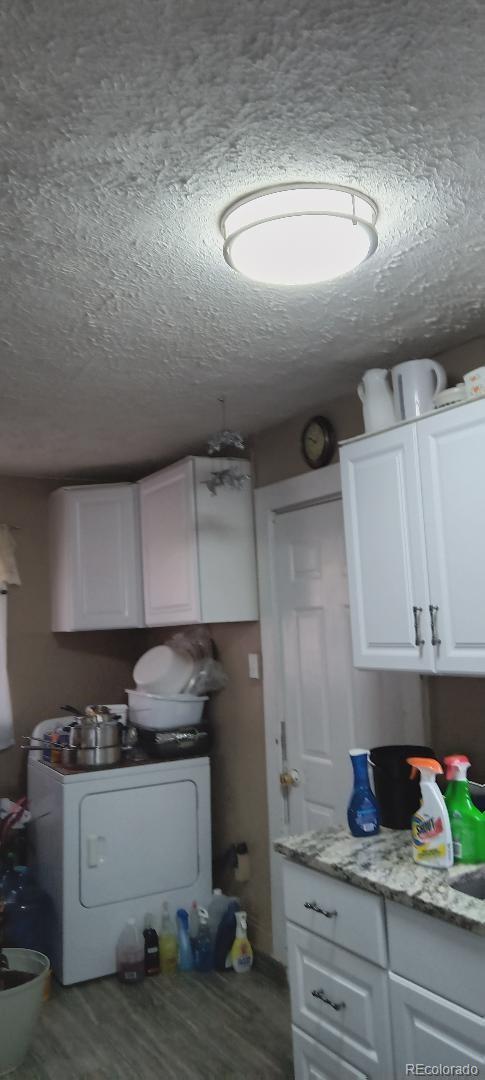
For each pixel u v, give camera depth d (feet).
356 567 7.45
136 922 10.30
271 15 3.54
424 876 5.95
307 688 9.70
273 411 9.73
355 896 6.16
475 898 5.43
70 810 10.08
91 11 3.47
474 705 7.42
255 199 4.88
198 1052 8.20
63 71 3.80
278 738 10.12
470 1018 5.13
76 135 4.26
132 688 13.67
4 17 3.47
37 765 11.32
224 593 10.50
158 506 11.43
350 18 3.59
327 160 4.59
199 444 11.28
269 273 5.47
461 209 5.14
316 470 9.48
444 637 6.47
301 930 6.77
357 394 8.96
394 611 6.97
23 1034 8.06
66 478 13.37
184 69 3.83
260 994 9.46
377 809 7.19
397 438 7.02
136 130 4.24
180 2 3.45
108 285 6.00
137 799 10.55
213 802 11.65
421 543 6.72
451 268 5.97
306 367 8.11
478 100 4.15
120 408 9.30
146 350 7.41
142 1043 8.41
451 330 7.25
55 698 12.94
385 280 6.13
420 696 7.93
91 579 12.25
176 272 5.82
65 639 13.17
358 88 4.02
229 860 11.09
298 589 9.93
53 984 9.88
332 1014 6.35
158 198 4.86
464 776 6.42
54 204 4.88
